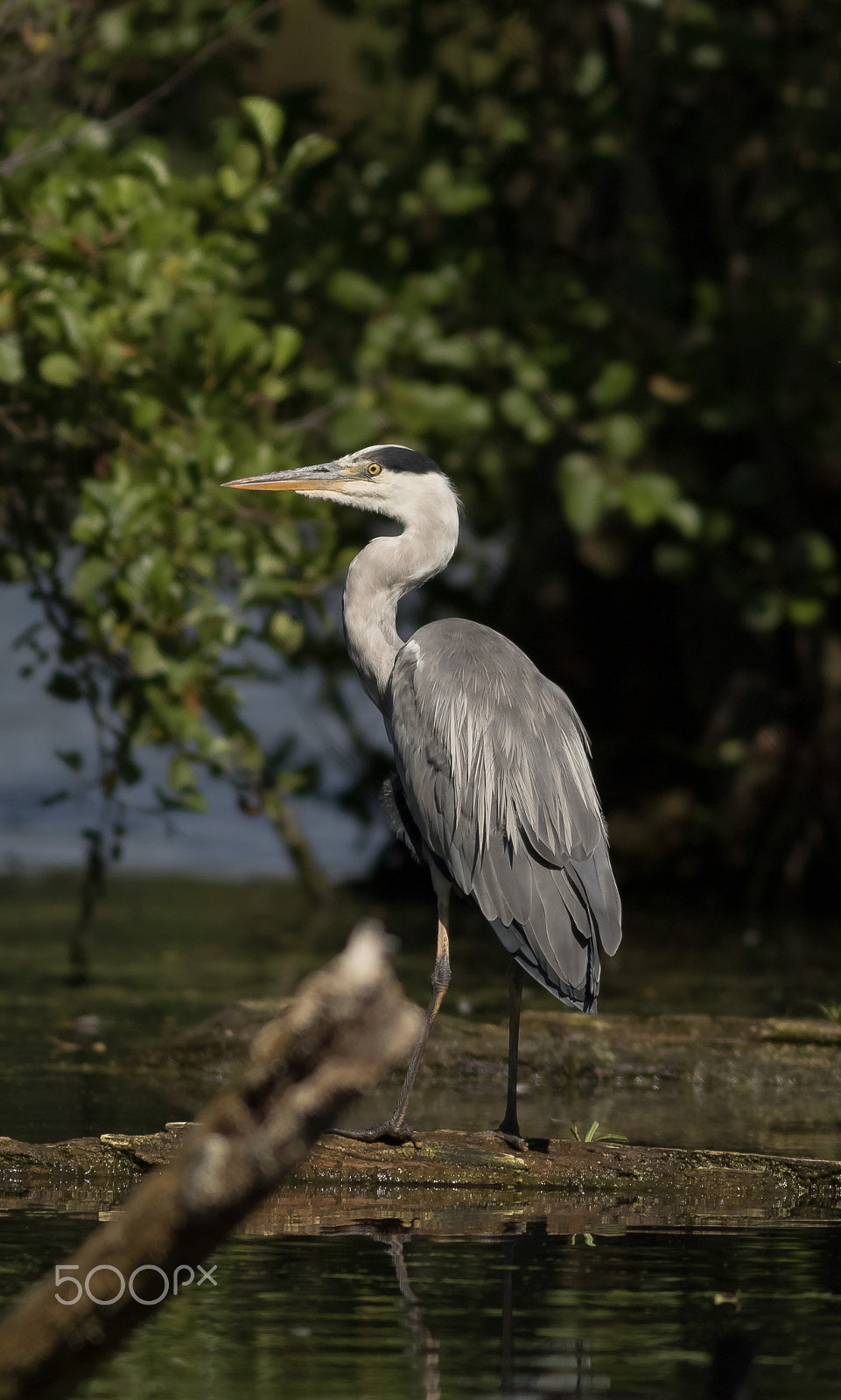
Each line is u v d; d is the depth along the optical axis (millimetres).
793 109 17828
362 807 20031
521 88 18203
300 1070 3389
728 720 18922
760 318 16703
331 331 15586
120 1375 5035
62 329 11070
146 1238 3447
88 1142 7719
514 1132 8023
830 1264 6336
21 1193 7461
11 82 13539
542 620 20078
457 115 17297
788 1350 5289
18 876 20312
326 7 17578
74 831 24016
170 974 13883
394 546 9867
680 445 18516
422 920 17625
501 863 8133
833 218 18406
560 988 7945
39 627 12281
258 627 13555
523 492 19859
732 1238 6770
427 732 8484
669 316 18234
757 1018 11242
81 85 14797
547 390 15398
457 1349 5277
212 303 12547
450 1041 10766
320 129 16906
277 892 19594
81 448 12250
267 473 10602
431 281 14555
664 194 18703
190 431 11742
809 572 17516
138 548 10883
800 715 18969
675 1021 10906
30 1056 10578
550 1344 5336
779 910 18234
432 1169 7754
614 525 19500
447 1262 6340
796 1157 8156
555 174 17781
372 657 9875
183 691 11453
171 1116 8859
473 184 15414
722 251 18625
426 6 17750
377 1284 6020
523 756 8227
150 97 13219
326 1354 5234
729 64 17547
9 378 10789
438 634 8844
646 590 19859
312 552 11547
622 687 20031
